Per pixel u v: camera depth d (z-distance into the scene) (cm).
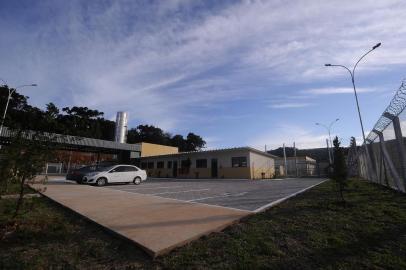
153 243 419
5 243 439
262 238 461
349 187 1339
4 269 340
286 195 1064
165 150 4625
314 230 503
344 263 354
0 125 521
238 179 2775
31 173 526
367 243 429
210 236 481
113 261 374
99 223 550
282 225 544
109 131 5984
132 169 1897
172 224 541
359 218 591
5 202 740
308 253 391
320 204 776
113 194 1093
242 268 343
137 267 354
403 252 388
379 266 345
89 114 5794
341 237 461
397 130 1015
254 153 3036
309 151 6975
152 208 731
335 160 835
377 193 1052
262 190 1331
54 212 712
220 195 1102
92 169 1873
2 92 3806
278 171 4519
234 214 638
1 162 484
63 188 1319
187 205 787
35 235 482
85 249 419
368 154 1842
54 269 346
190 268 347
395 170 1102
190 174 3378
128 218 597
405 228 504
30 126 551
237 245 427
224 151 3038
